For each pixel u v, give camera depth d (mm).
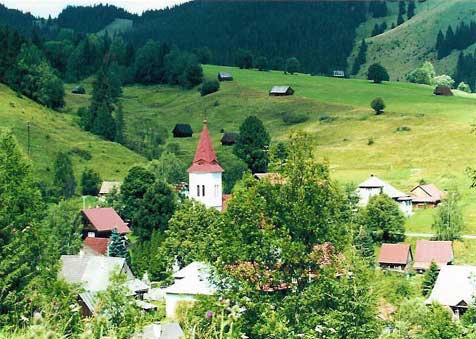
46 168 172125
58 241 104688
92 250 116812
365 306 32375
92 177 166750
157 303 78500
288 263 35906
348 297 32469
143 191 147000
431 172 176750
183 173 168875
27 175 46250
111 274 36188
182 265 97875
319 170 37375
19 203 45031
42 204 46562
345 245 35812
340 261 34656
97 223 129625
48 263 45531
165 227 126188
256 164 191250
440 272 84875
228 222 37375
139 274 101625
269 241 35625
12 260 41938
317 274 35062
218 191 118875
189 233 97062
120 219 133125
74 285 37562
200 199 118500
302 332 32594
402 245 114438
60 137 193875
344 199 37969
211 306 32156
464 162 181375
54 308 22125
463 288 81938
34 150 179000
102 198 157250
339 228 36562
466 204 144000
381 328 33250
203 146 119250
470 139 198750
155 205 127188
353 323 32125
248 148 192625
